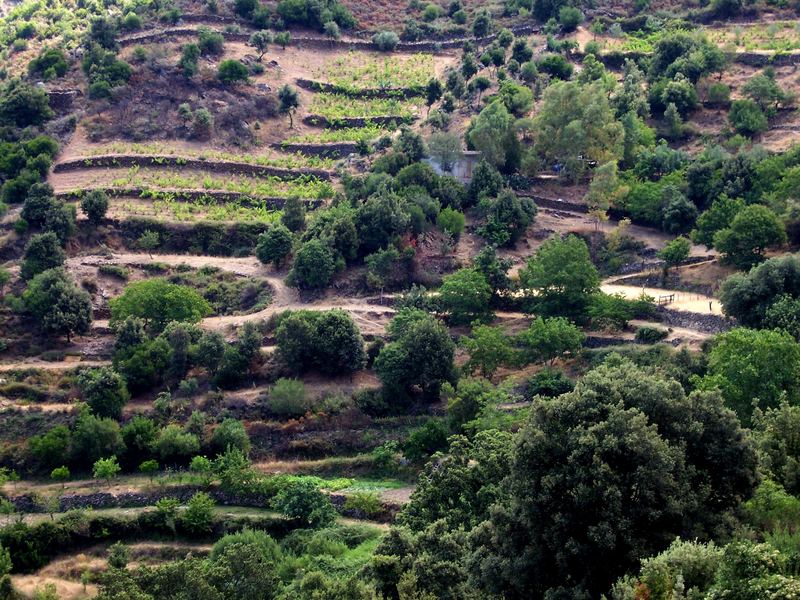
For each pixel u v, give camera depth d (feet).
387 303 450.71
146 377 411.95
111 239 508.94
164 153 570.87
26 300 449.06
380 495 354.74
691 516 197.98
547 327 393.91
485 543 216.95
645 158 513.86
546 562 199.21
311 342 413.18
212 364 415.44
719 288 403.54
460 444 282.97
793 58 592.19
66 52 644.27
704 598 167.84
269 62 655.76
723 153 494.59
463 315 429.79
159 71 616.39
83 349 443.73
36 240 470.39
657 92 569.64
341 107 627.05
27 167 542.57
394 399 402.11
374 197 479.82
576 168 517.96
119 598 224.53
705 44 592.60
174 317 438.40
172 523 350.02
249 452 387.34
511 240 482.28
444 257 469.98
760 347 308.81
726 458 205.36
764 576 163.53
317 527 342.23
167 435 381.81
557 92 524.11
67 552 348.79
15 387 417.69
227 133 594.24
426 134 573.74
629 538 189.06
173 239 513.04
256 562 255.09
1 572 322.75
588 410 203.62
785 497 208.95
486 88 596.29
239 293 472.44
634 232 485.56
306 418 396.57
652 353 371.35
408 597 208.23
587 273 418.92
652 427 197.47
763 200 448.24
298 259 457.27
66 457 385.09
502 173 525.75
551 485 195.93
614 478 192.34
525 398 379.55
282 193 544.21
